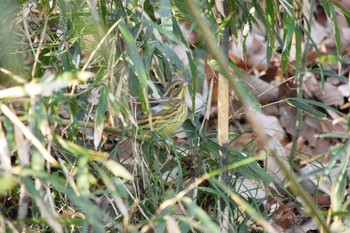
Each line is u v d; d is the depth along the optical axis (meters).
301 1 9.62
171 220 6.83
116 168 7.35
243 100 6.69
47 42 9.48
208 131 11.35
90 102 9.41
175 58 8.56
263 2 9.89
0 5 8.14
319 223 7.16
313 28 14.73
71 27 8.98
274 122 13.03
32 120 7.22
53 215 7.03
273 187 10.65
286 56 9.41
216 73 9.55
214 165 9.48
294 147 10.85
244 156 9.26
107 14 9.12
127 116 8.38
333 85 13.59
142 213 8.05
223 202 9.40
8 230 7.95
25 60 10.16
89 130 10.12
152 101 10.23
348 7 15.16
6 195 9.19
